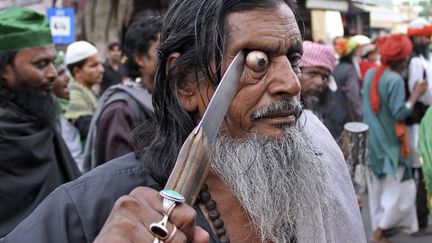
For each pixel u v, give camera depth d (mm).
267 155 1089
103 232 830
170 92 1164
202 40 1085
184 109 1143
